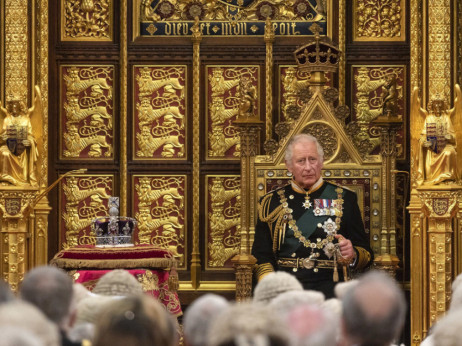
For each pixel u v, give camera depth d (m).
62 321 5.93
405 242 12.97
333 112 12.45
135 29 13.28
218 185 13.24
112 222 11.77
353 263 11.09
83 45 13.22
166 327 4.63
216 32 13.28
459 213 11.98
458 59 12.43
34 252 12.61
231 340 4.32
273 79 13.24
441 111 11.92
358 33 13.24
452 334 4.70
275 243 11.30
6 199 11.82
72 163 13.18
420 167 11.91
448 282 11.77
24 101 12.32
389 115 12.48
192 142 13.23
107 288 7.48
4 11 12.40
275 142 12.58
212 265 13.21
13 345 4.18
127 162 13.23
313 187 11.41
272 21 13.28
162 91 13.30
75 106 13.23
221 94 13.28
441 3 12.27
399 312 5.17
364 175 12.44
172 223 13.26
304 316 5.08
